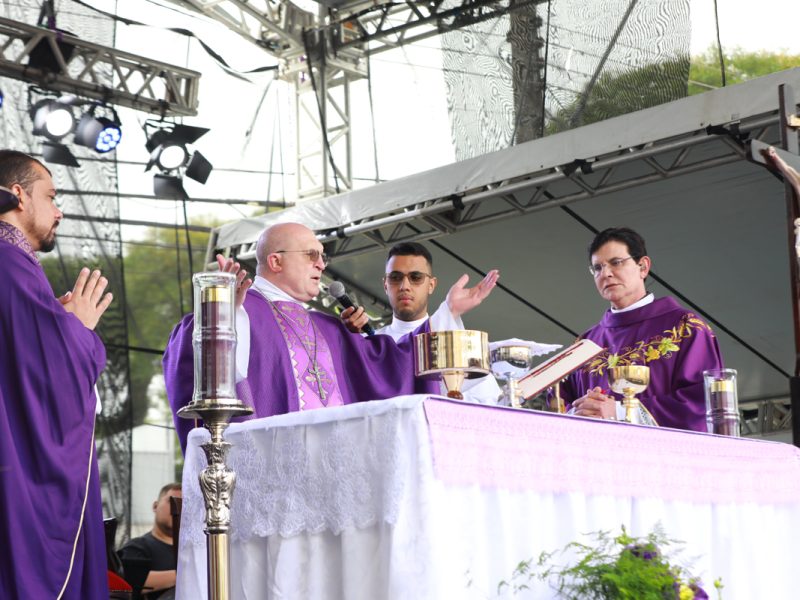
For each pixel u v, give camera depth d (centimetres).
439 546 375
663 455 480
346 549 397
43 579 465
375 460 395
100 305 518
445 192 1164
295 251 593
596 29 1126
